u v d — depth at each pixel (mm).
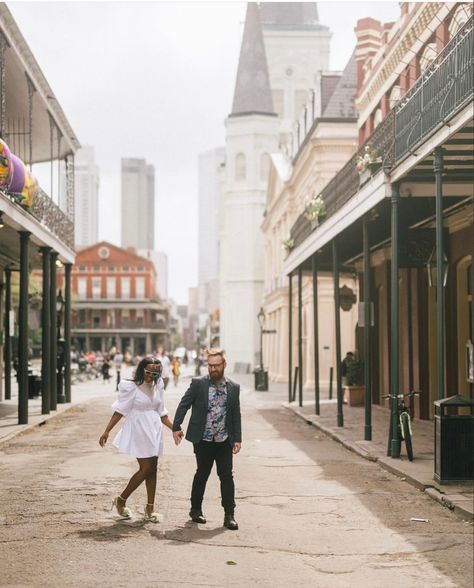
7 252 26109
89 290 120688
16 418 21484
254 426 21469
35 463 13484
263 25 88312
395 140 14641
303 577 7105
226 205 78500
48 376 23297
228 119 78000
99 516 9203
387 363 26078
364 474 13008
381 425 20562
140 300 120438
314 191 40875
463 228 19094
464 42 11211
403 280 23750
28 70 19922
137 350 121875
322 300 40906
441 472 11391
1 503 9945
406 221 19438
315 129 39969
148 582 6719
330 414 24078
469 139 12258
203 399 8867
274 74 88375
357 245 24016
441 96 12188
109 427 8852
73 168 29188
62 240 26172
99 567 7129
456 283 20031
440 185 12547
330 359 40938
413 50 21734
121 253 121125
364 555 7930
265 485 11781
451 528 9125
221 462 8922
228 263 78500
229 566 7328
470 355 17953
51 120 23609
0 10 16594
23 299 20094
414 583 7020
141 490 10914
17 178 18078
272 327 63000
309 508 10148
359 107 30047
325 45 89125
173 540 8211
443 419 11430
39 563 7230
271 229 63000
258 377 40875
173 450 15438
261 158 77688
